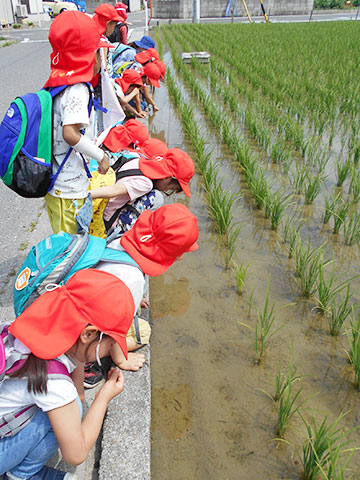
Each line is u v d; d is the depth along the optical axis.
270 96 9.33
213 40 19.20
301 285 3.71
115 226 3.37
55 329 1.63
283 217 4.82
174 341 3.18
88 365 2.55
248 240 4.43
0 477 1.98
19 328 1.62
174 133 7.51
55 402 1.69
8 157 2.55
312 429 2.55
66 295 1.65
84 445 1.81
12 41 23.00
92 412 1.96
